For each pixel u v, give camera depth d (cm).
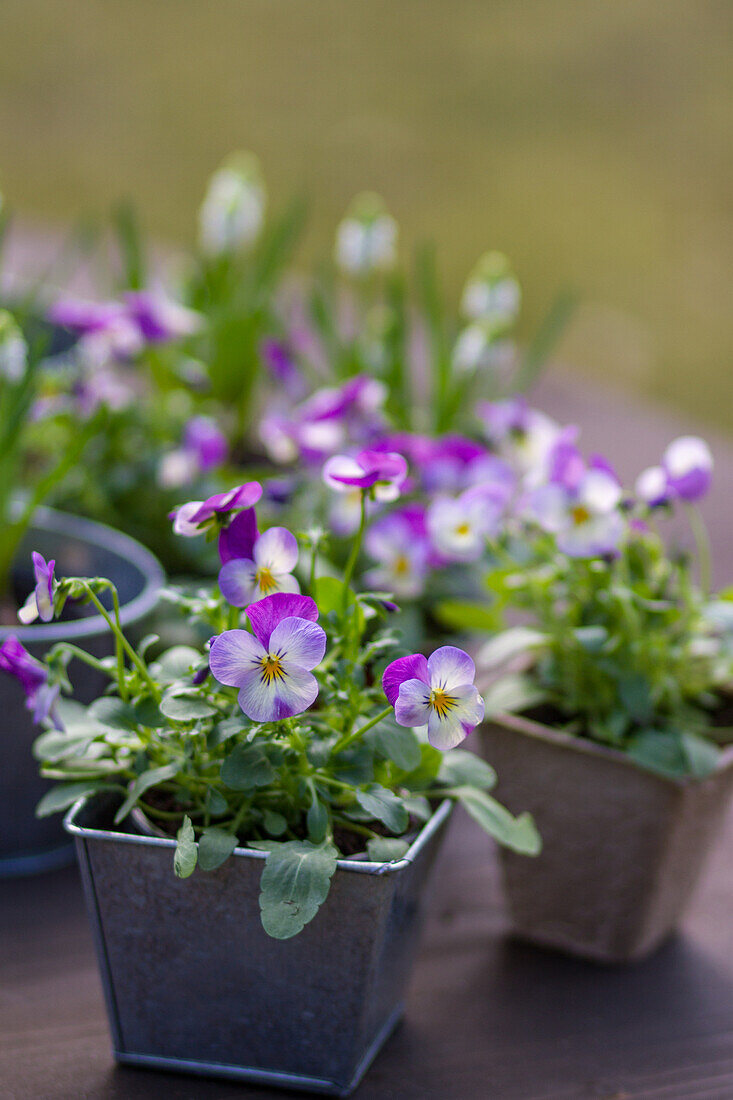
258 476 138
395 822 98
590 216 501
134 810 101
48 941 110
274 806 101
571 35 701
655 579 114
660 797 108
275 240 157
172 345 156
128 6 713
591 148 573
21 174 466
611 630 111
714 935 115
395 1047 105
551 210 505
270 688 96
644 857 109
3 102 552
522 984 110
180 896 100
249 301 155
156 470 136
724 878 119
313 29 702
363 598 101
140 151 513
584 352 400
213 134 543
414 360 191
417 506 127
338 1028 101
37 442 137
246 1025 102
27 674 103
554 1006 109
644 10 738
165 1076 103
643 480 113
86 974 108
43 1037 104
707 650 113
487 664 112
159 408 144
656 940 113
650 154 568
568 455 110
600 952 112
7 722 111
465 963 111
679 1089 104
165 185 477
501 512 116
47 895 113
